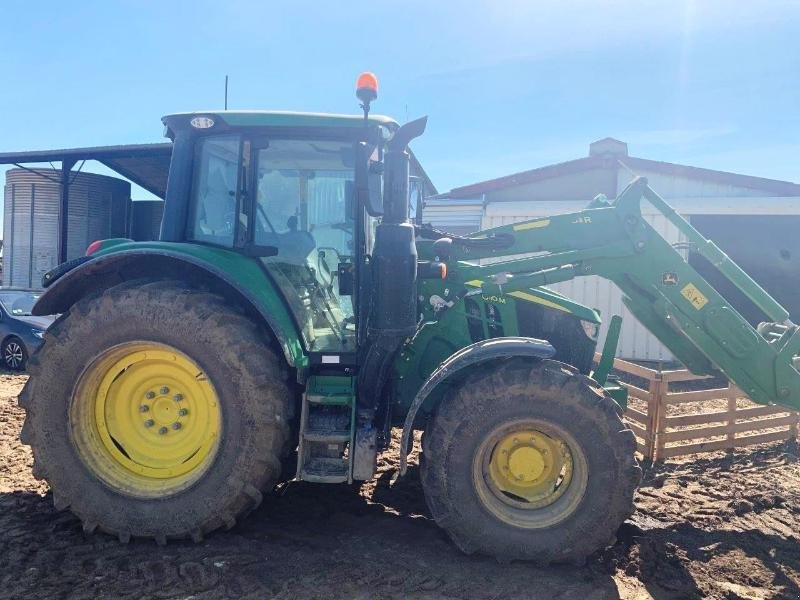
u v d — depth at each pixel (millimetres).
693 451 5273
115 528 3402
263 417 3338
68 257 9836
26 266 10281
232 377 3342
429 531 3693
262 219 3863
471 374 3426
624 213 4035
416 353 4031
